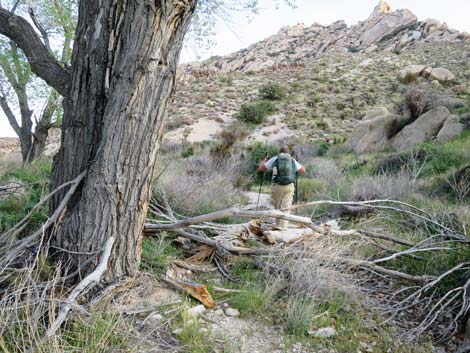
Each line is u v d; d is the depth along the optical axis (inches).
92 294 131.1
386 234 217.6
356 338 131.2
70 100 142.3
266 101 1637.6
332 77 2075.5
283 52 3666.3
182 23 134.6
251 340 124.7
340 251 175.9
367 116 1007.0
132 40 129.7
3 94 481.7
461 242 193.3
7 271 133.2
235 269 178.9
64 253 137.9
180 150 886.4
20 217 189.2
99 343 103.0
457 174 369.4
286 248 180.9
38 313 108.4
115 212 135.9
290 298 144.4
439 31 2792.8
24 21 150.3
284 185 269.1
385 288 173.3
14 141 1614.2
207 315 137.0
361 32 3380.9
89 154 141.9
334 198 351.9
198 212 265.3
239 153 727.7
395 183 364.5
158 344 115.7
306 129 1293.1
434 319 139.7
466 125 746.2
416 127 812.0
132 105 131.2
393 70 2095.2
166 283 152.9
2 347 92.8
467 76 1697.8
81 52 139.0
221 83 2089.1
